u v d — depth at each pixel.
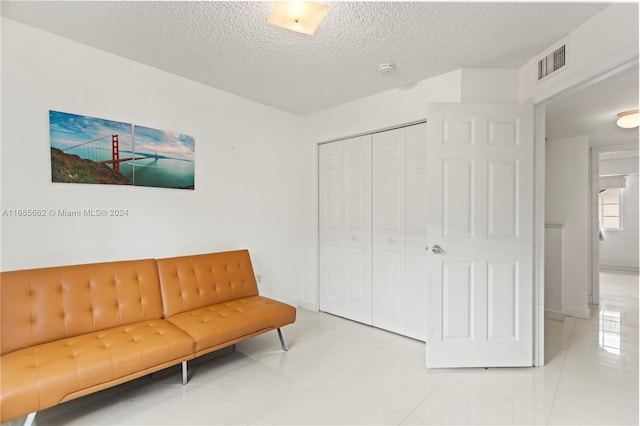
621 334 3.15
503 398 2.02
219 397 2.02
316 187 3.75
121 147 2.46
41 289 1.96
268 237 3.54
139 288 2.33
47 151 2.14
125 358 1.77
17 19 1.99
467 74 2.56
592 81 1.99
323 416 1.84
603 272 6.58
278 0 1.69
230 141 3.17
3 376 1.50
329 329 3.20
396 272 3.09
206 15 1.92
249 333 2.38
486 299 2.43
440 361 2.42
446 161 2.44
